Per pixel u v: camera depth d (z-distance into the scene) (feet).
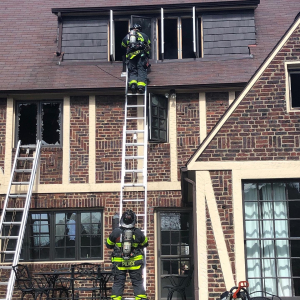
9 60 45.09
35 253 41.16
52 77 42.91
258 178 32.96
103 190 41.01
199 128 41.39
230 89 41.63
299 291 32.12
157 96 41.68
